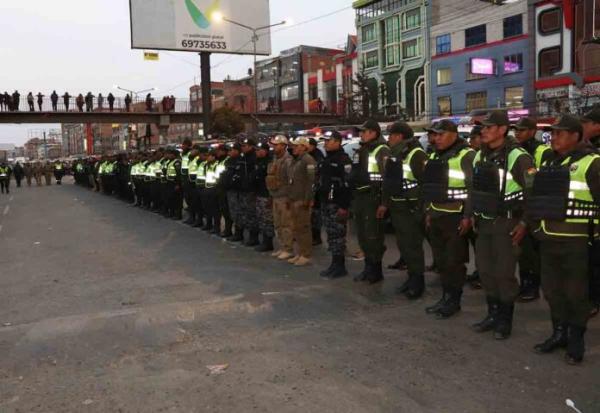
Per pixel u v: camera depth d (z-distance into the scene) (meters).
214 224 11.16
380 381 3.94
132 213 15.78
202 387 3.91
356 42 58.59
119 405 3.69
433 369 4.13
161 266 8.09
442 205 5.21
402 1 48.38
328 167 6.95
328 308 5.74
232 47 35.31
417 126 15.75
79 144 137.38
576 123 4.00
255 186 8.96
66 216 15.77
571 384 3.83
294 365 4.25
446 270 5.38
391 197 5.99
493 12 38.38
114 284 7.06
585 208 3.96
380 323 5.23
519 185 4.50
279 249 9.06
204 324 5.32
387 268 7.54
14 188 36.38
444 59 42.81
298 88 74.12
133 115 42.28
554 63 33.97
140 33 32.69
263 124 46.72
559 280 4.26
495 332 4.76
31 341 4.99
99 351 4.70
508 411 3.47
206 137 36.59
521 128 5.54
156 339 4.94
